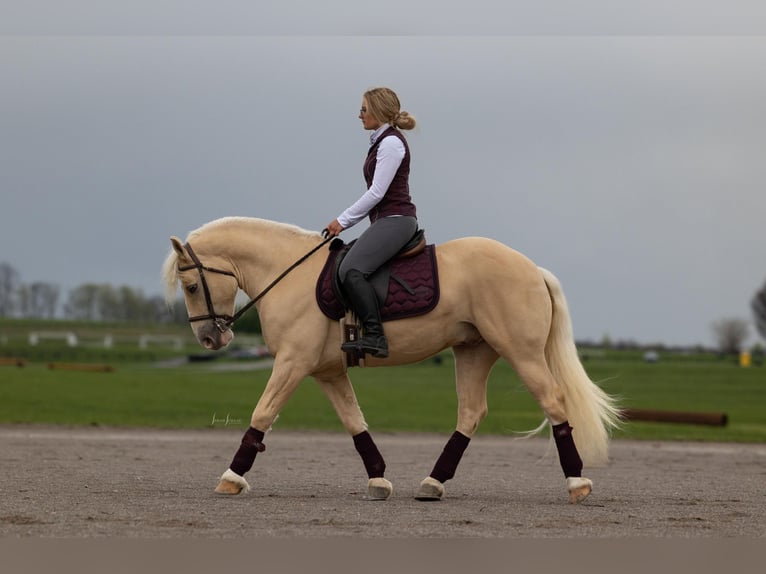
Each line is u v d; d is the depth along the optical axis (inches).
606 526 396.8
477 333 472.1
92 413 1248.8
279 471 633.0
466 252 467.5
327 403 1521.9
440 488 477.7
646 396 1991.9
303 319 464.8
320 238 483.2
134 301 6333.7
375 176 461.7
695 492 541.3
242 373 2337.6
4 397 1417.3
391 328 460.1
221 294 481.7
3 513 407.2
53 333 4183.1
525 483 584.7
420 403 1620.3
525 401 1759.4
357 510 431.2
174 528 372.5
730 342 5123.0
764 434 1179.9
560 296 475.5
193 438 939.3
